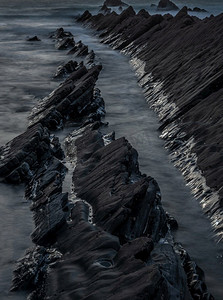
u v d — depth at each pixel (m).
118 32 39.75
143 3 95.50
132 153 10.70
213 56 17.84
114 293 5.88
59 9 79.19
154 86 20.92
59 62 31.47
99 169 10.55
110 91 22.27
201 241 8.92
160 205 8.87
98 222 8.41
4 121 17.06
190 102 15.36
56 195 9.66
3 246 8.38
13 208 10.00
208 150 11.89
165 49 25.30
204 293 6.75
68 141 14.27
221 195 9.98
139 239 6.99
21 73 27.14
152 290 5.61
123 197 8.52
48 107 17.62
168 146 13.94
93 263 6.88
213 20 22.66
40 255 7.72
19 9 79.31
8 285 7.23
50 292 6.71
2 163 11.68
